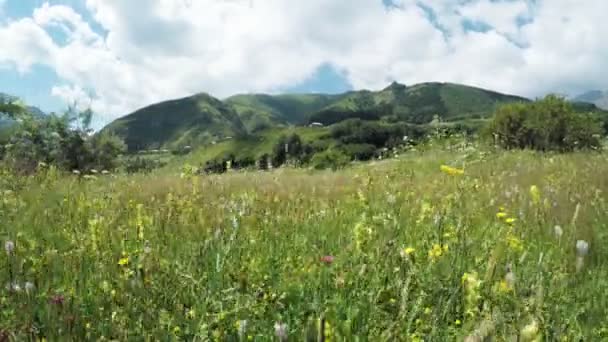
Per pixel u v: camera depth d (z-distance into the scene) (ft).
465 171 38.24
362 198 20.39
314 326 9.31
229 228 17.28
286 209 22.04
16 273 13.10
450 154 56.34
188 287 12.22
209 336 10.16
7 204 22.45
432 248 13.88
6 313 10.71
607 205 22.88
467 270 12.84
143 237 16.22
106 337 10.30
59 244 16.16
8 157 58.85
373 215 18.21
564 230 18.65
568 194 25.38
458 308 11.26
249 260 14.03
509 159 51.88
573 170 36.91
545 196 25.02
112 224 18.89
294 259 14.14
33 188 30.07
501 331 9.33
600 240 17.90
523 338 8.88
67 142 69.77
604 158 47.85
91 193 26.04
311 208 22.33
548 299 11.75
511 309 10.87
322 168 64.95
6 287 11.99
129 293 11.98
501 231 16.61
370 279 12.28
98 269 13.70
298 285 12.32
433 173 38.68
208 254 14.57
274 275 13.05
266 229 17.80
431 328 10.32
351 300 11.41
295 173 47.57
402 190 26.76
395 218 16.75
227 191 29.63
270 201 24.98
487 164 46.78
